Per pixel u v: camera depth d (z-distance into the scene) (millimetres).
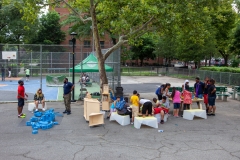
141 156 7246
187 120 11742
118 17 14180
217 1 14992
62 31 49281
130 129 10102
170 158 7125
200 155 7383
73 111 13273
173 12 13633
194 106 15430
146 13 13078
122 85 27516
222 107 15172
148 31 16594
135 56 57875
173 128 10328
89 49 46812
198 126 10680
